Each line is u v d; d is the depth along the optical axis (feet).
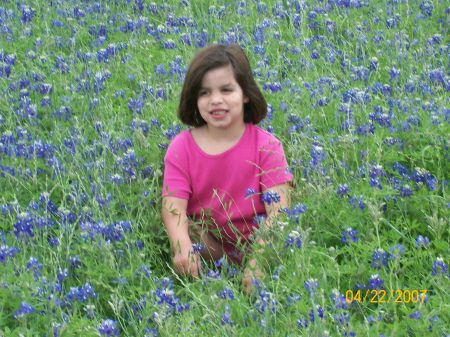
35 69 13.35
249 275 9.30
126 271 9.21
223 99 9.73
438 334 8.34
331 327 8.52
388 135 11.13
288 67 13.64
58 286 8.98
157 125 11.64
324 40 14.30
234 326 8.38
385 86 12.45
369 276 9.11
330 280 9.14
